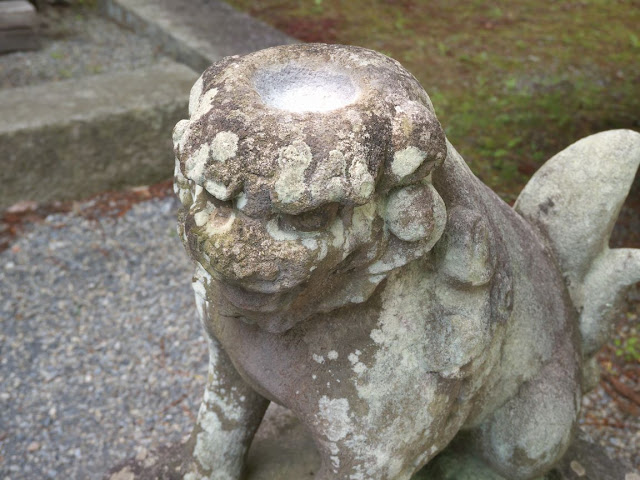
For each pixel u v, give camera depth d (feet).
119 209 10.78
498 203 3.71
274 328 2.94
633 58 15.16
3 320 8.73
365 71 2.81
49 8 17.40
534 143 11.68
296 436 4.51
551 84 13.80
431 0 18.58
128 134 10.93
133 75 12.10
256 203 2.46
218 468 4.06
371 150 2.52
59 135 10.37
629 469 4.64
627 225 10.02
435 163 2.65
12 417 7.57
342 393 3.12
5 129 9.97
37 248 9.88
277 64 2.93
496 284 3.32
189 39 13.78
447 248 3.07
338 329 3.09
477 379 3.40
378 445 3.18
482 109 12.74
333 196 2.43
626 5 18.39
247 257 2.50
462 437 4.16
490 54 15.12
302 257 2.52
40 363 8.22
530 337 3.72
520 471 3.94
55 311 8.91
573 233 4.01
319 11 17.24
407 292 3.12
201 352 8.42
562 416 3.82
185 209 2.87
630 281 4.04
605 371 7.95
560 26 16.93
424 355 3.17
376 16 17.19
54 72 14.02
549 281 3.87
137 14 15.51
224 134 2.46
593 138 4.02
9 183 10.35
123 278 9.48
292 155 2.41
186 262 9.80
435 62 14.62
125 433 7.44
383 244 2.74
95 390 7.93
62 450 7.25
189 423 7.54
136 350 8.43
